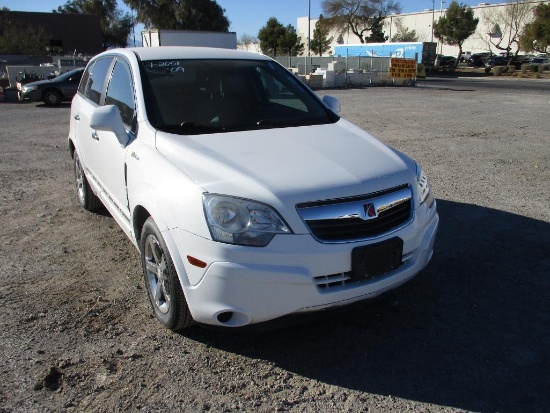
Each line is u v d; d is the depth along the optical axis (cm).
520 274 421
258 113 410
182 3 5638
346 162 328
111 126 369
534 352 318
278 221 282
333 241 290
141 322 350
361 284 300
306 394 281
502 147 946
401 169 336
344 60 3438
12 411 265
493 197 630
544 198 626
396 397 279
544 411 268
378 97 2106
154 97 388
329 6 6756
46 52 4553
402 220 320
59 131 1219
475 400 276
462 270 427
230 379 293
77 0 6894
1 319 352
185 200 296
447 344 326
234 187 292
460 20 5616
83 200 580
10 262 446
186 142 344
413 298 382
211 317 292
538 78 3962
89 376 294
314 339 332
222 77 427
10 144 1034
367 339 332
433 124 1260
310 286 284
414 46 4406
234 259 280
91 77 542
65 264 443
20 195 652
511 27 5831
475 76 4453
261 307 284
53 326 344
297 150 340
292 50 5909
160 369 301
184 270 297
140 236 365
